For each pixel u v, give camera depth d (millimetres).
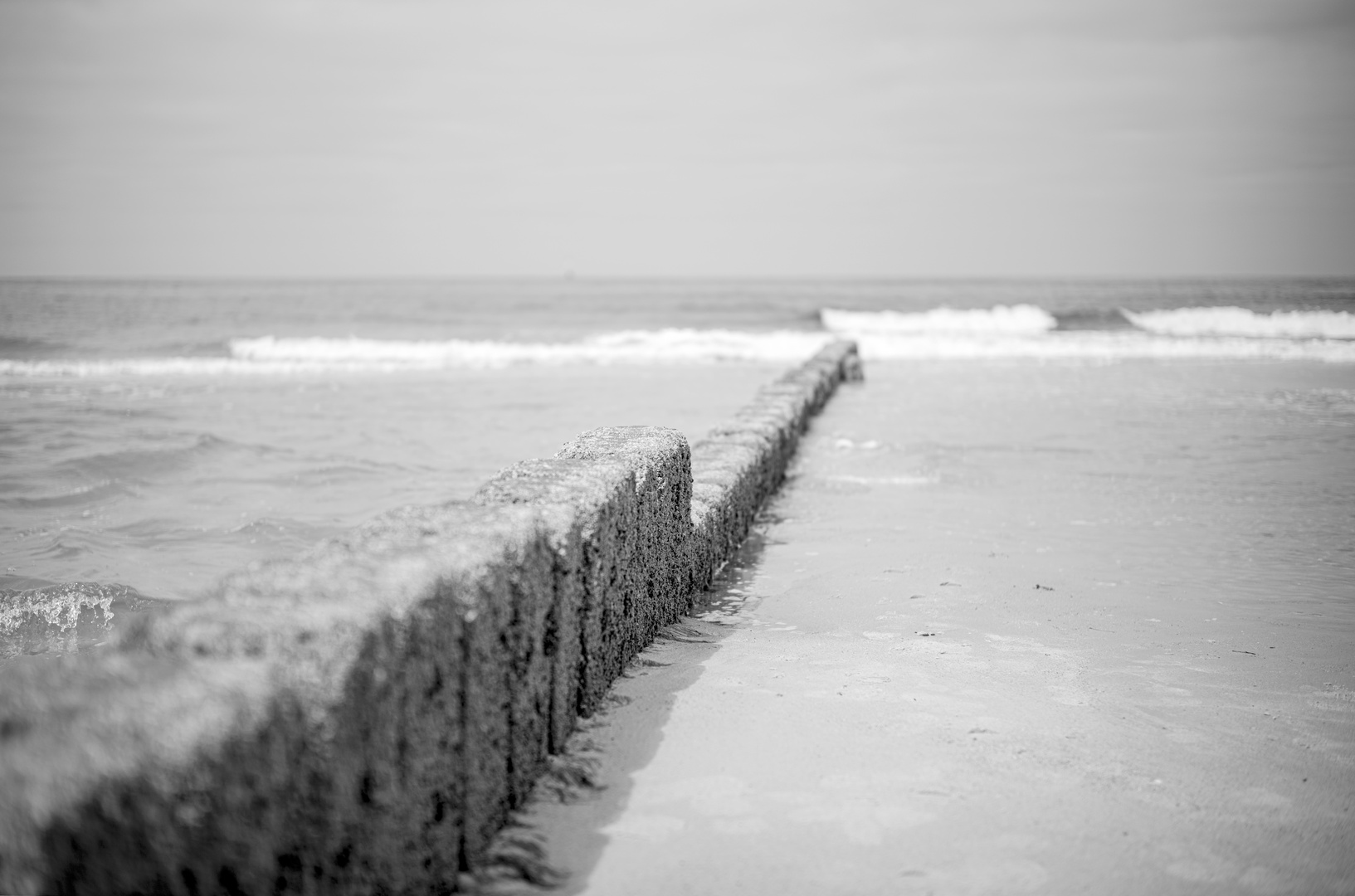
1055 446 13367
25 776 1694
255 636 2254
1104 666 5137
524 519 3416
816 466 11750
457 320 50125
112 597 7156
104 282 145000
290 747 2129
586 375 25000
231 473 11609
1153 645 5516
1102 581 6902
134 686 2004
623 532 4641
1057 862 3221
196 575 7777
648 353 31469
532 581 3408
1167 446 13492
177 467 11883
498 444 13891
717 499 6926
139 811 1790
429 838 2752
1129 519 9062
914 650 5355
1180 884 3113
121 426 15398
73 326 43531
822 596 6469
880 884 3076
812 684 4789
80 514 9602
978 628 5789
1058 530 8562
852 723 4293
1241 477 11211
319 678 2234
